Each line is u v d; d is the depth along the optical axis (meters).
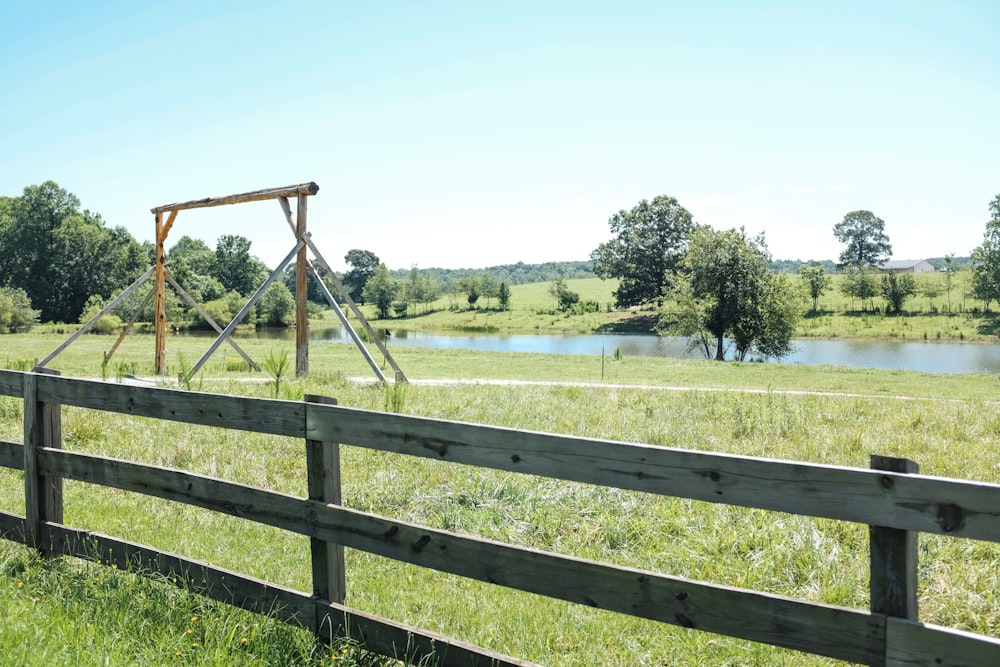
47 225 93.81
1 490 6.67
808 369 25.38
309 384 14.41
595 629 3.93
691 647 3.72
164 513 6.07
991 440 9.14
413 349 32.94
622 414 11.12
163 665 3.09
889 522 2.26
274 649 3.28
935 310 91.12
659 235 99.31
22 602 3.72
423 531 3.19
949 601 4.19
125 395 4.20
